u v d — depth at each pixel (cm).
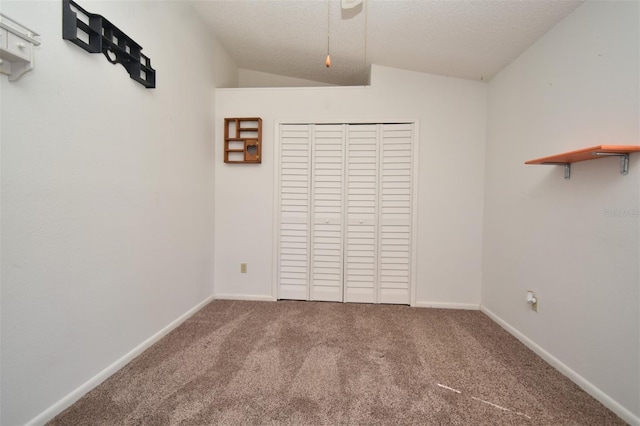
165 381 153
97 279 148
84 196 139
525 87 205
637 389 124
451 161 268
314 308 265
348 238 280
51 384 125
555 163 166
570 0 152
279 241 285
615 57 135
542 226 184
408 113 271
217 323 228
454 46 220
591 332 146
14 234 110
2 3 104
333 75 334
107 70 151
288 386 150
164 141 202
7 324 109
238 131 278
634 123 126
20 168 111
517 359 179
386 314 252
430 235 271
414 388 150
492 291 246
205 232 268
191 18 234
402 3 188
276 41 272
